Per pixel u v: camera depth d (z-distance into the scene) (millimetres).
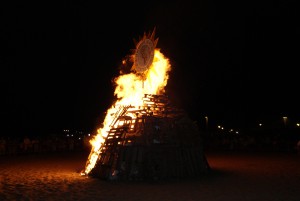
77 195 13828
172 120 19391
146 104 19984
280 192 14266
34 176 19453
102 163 18750
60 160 29641
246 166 23922
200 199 12945
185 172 18594
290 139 44500
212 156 32969
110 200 12828
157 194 13906
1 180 18000
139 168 17609
